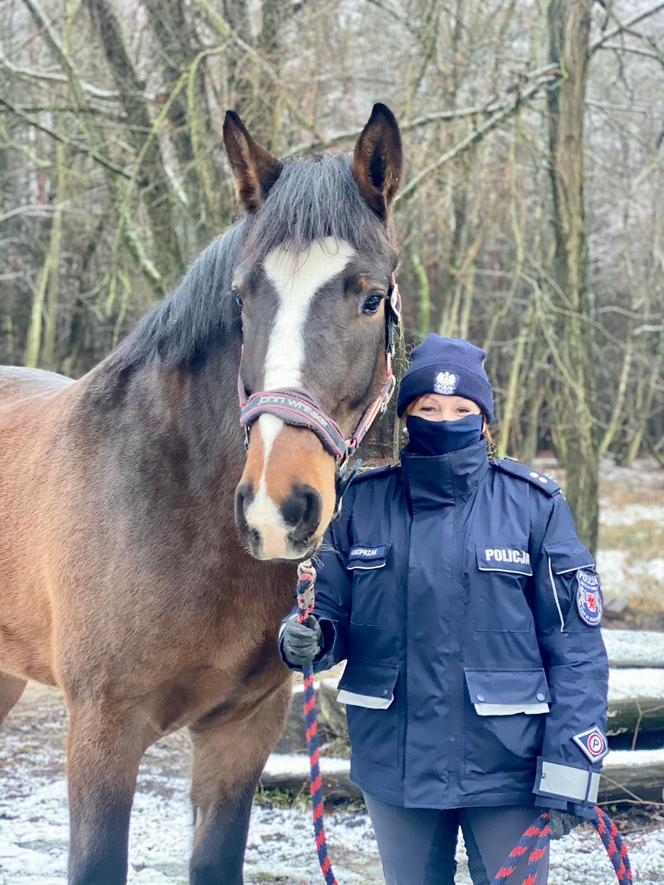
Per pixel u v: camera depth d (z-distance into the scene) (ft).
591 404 25.57
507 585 6.53
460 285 27.78
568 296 24.88
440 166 23.22
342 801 12.53
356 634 6.78
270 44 23.61
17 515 8.61
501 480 6.82
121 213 23.16
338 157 6.95
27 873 10.19
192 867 8.21
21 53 29.60
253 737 8.22
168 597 7.29
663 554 31.17
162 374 7.88
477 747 6.40
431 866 6.61
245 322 6.54
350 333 6.36
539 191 30.58
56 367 52.95
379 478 7.11
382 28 25.76
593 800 6.17
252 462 5.97
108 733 7.41
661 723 12.66
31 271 50.21
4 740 15.44
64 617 7.70
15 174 41.98
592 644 6.43
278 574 7.33
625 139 33.45
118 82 24.62
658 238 43.80
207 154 22.34
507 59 23.49
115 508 7.60
